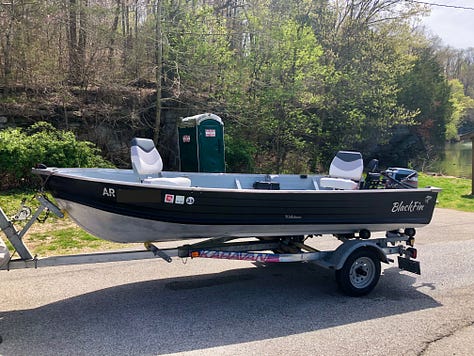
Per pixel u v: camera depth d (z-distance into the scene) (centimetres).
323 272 628
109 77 1504
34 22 1409
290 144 1812
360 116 1972
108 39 1518
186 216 456
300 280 589
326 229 535
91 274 586
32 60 1416
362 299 519
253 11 1795
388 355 375
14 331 408
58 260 439
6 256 406
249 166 1609
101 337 399
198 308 478
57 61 1495
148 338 399
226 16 1911
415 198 561
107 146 1455
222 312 468
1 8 1322
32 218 442
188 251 488
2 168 1073
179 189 441
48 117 1362
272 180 684
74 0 1477
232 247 539
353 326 438
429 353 381
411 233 589
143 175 564
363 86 2011
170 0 1505
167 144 1563
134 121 1494
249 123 1661
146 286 547
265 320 449
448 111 3453
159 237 483
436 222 1067
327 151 2067
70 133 1209
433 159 3034
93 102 1466
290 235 545
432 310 485
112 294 515
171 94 1532
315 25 2128
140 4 1577
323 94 1909
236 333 414
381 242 565
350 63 2066
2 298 492
